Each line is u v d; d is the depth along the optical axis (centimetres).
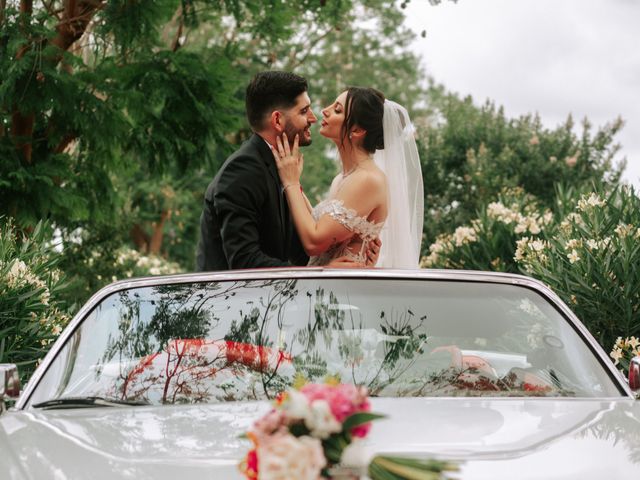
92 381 357
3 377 349
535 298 394
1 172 1041
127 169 1198
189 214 2853
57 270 937
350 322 370
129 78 1115
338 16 1725
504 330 374
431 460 227
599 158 1744
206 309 381
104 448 278
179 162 1157
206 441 278
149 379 354
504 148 1731
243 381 349
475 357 360
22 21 1030
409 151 621
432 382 347
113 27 1085
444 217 1677
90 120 1059
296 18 1577
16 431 308
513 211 1059
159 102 1122
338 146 552
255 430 224
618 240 751
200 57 1170
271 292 386
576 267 743
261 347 362
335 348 360
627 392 354
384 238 590
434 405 317
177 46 1212
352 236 538
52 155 1108
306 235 528
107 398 348
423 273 401
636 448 271
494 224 1026
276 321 372
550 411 313
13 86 1005
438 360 356
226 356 360
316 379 348
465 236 1055
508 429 286
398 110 598
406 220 591
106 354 370
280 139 543
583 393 353
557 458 261
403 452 260
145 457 267
